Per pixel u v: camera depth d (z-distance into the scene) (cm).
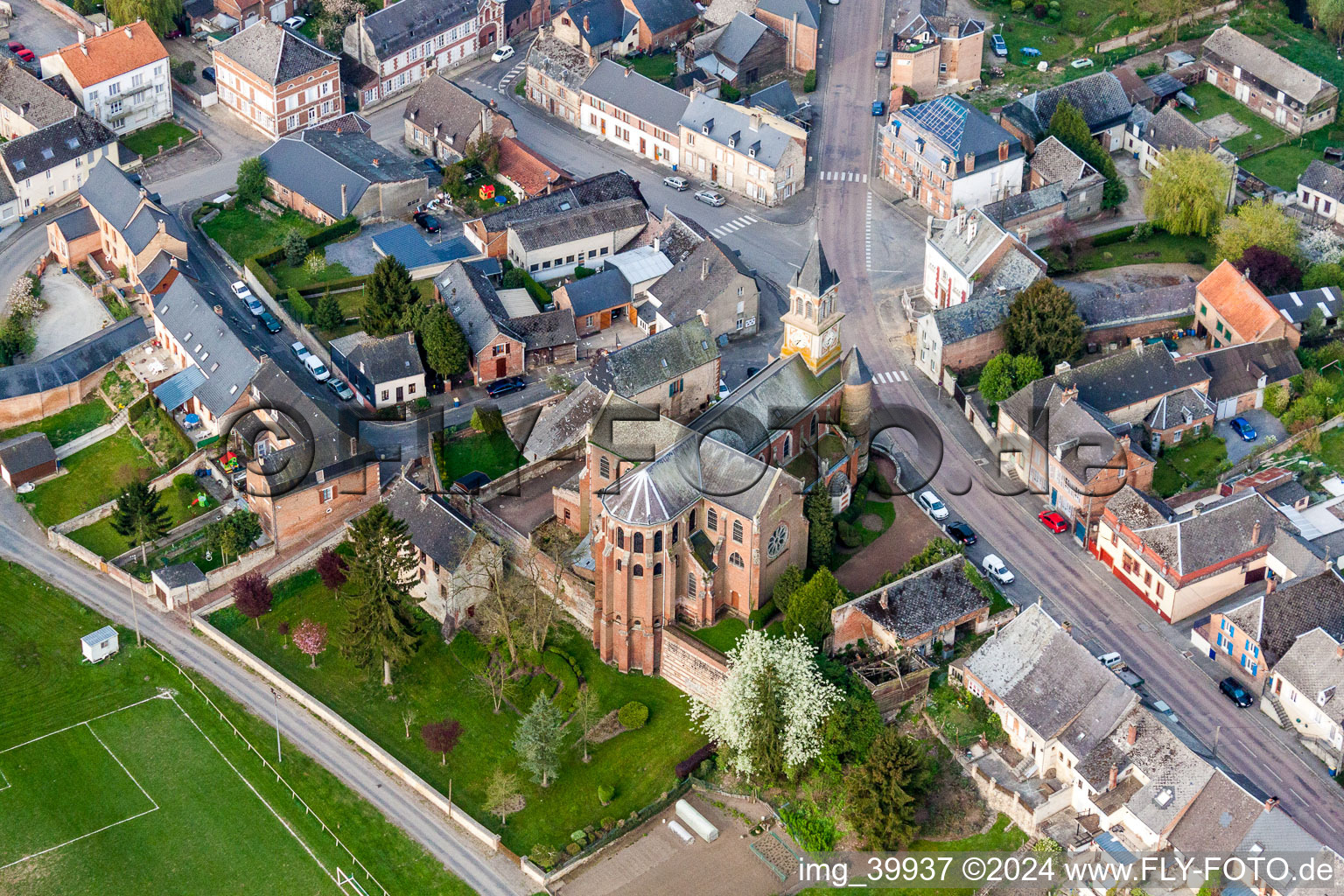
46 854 18362
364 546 19375
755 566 19250
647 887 17925
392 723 19725
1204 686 19375
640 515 18725
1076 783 17938
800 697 18250
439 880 18112
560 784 18875
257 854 18400
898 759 17562
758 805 18688
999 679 18638
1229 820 17175
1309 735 18625
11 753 19488
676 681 19800
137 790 19075
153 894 17988
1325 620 19288
